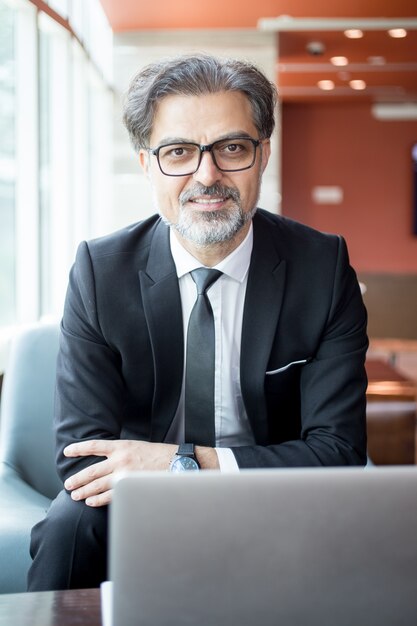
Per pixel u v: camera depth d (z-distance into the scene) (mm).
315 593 836
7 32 3648
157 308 1565
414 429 3119
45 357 2102
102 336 1579
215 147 1449
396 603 839
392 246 10898
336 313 1615
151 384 1602
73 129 4820
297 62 8109
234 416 1621
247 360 1561
